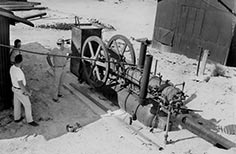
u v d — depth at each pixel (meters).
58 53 7.64
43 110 7.41
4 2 9.88
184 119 6.25
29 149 5.86
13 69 6.19
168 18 14.98
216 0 12.69
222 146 5.88
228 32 12.62
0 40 6.58
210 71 11.94
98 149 6.04
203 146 6.29
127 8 28.58
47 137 6.31
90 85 8.68
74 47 9.21
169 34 15.09
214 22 13.02
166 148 6.18
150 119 6.92
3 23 6.58
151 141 6.41
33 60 10.55
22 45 12.30
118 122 7.17
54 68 7.71
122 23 21.64
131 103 7.39
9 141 6.02
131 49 8.34
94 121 7.14
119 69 7.95
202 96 8.94
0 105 7.03
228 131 7.07
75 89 8.82
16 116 6.65
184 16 14.20
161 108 6.97
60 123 6.91
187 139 6.58
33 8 9.80
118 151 6.01
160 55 14.12
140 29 20.25
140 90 6.85
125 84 7.87
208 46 13.52
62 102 7.96
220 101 8.63
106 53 7.64
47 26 16.72
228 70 12.30
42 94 8.25
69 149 5.97
